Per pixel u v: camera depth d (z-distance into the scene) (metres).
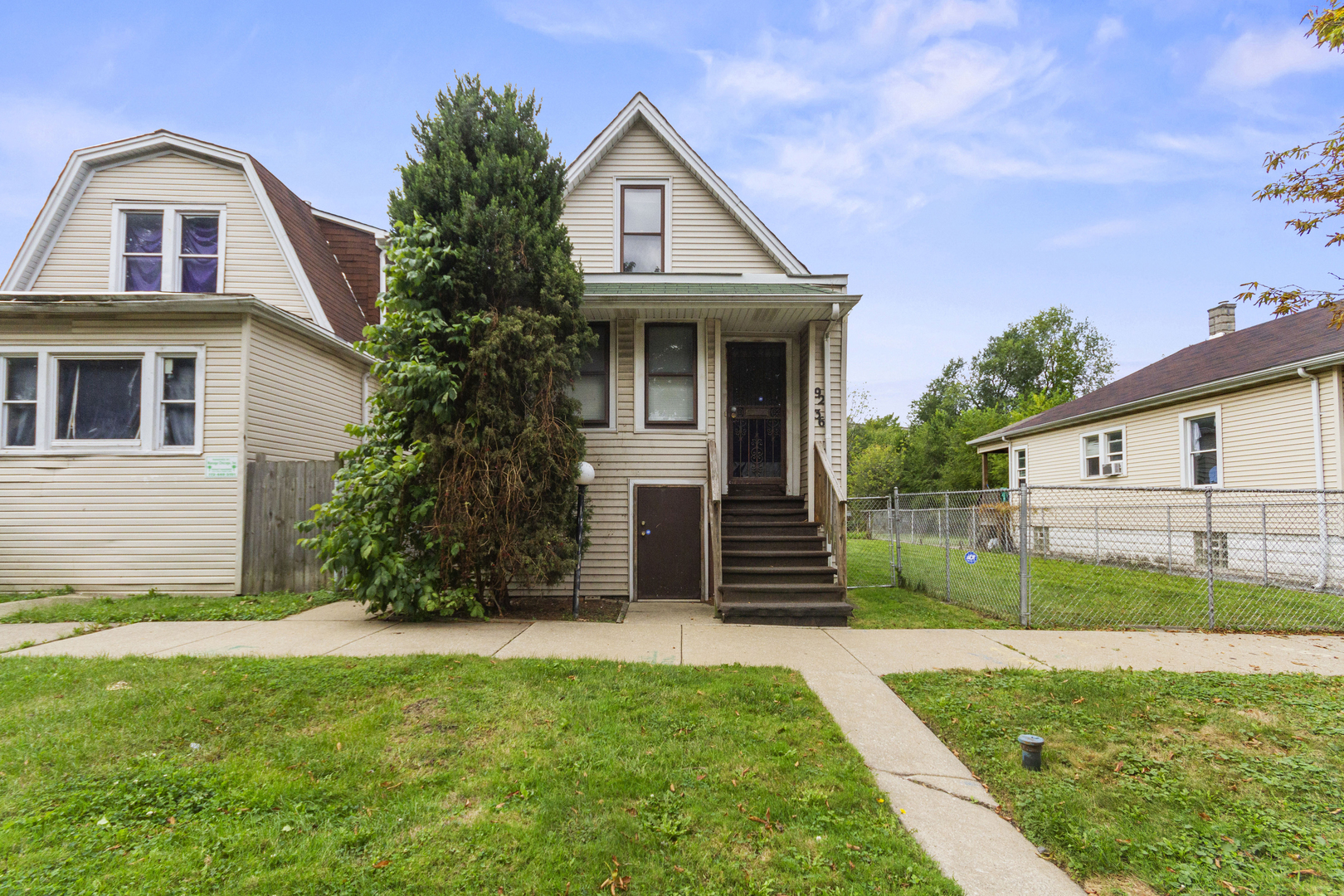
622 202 11.71
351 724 4.20
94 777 3.50
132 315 9.24
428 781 3.53
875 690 5.20
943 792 3.61
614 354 10.07
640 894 2.64
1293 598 10.12
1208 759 4.05
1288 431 11.83
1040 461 19.81
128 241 11.67
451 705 4.54
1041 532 19.05
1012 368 54.25
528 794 3.38
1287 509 11.77
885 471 42.88
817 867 2.83
